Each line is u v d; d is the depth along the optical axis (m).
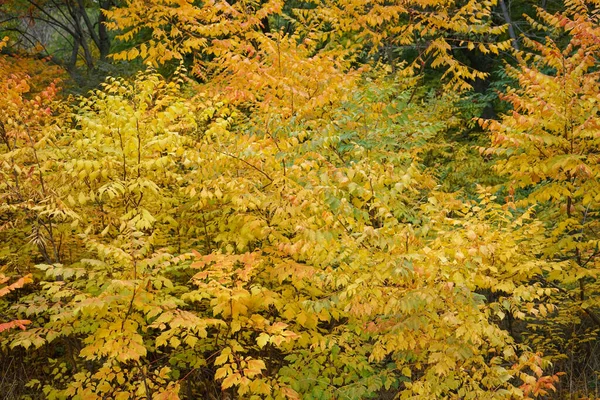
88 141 4.95
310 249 4.95
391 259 4.54
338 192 4.65
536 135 5.75
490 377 5.13
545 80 5.87
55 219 6.00
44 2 18.44
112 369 4.91
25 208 5.56
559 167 5.95
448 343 4.98
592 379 6.89
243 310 4.75
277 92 6.08
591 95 5.85
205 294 4.68
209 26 7.44
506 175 10.20
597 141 5.72
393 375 5.81
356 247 4.77
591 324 7.58
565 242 6.04
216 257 4.77
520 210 7.66
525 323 8.04
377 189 4.89
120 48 14.95
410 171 4.91
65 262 6.28
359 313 4.65
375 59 12.55
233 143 5.50
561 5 13.43
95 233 6.01
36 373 6.68
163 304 4.47
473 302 4.70
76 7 19.11
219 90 7.24
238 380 4.57
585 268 6.10
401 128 6.31
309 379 5.59
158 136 5.24
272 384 5.39
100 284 5.12
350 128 6.02
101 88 12.46
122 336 4.41
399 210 5.59
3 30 17.69
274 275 5.14
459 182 10.38
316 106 6.26
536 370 4.84
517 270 5.17
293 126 5.59
